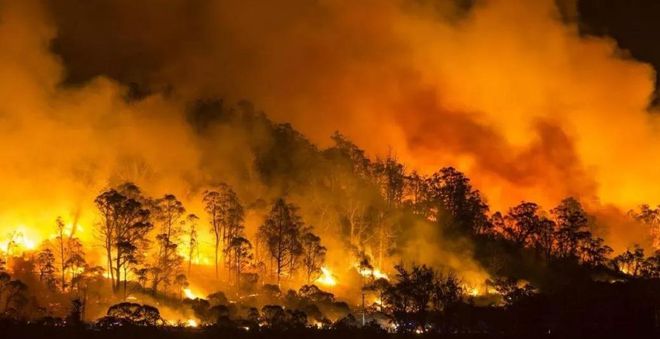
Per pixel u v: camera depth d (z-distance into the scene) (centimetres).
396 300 9469
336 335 8731
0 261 10744
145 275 10875
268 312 9300
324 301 10756
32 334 8000
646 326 7806
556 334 8000
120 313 8706
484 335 8462
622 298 8019
